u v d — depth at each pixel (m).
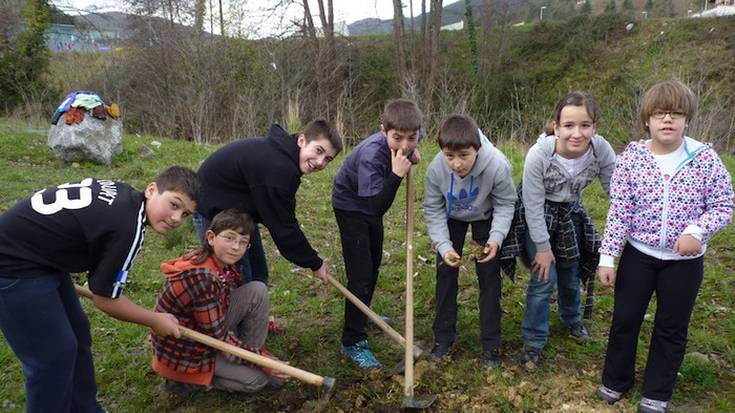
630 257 2.85
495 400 3.09
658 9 28.86
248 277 3.73
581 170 3.14
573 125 2.93
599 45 24.88
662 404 2.88
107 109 9.10
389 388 3.22
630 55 24.03
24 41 17.47
